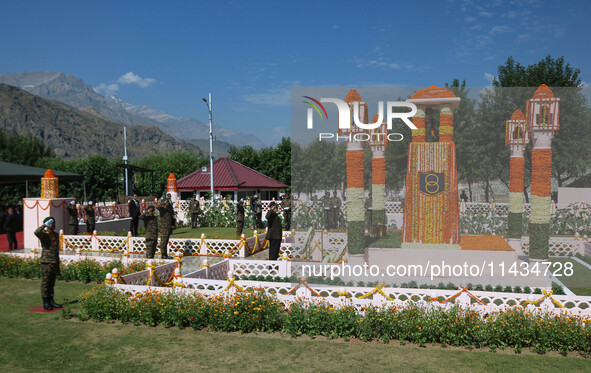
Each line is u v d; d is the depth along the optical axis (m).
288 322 7.57
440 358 6.46
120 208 26.23
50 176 18.67
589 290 9.13
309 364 6.27
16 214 17.69
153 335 7.58
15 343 7.16
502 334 6.84
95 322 8.31
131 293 8.69
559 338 6.64
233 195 34.44
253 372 6.02
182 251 15.74
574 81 20.41
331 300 7.80
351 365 6.22
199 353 6.73
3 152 59.44
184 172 58.53
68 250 17.25
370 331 7.20
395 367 6.14
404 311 7.31
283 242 14.62
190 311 7.87
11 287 11.26
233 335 7.57
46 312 8.99
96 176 51.41
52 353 6.73
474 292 7.48
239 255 15.16
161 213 14.60
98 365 6.27
